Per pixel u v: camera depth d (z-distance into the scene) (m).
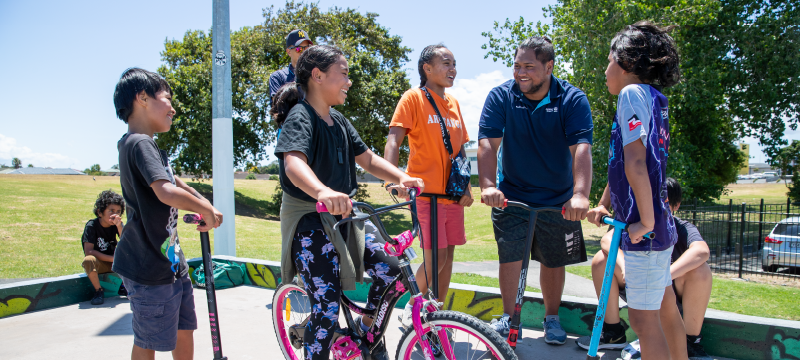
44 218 11.57
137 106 2.08
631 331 2.94
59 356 2.82
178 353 2.30
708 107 14.02
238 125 21.03
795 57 13.94
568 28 12.96
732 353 2.72
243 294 4.28
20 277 5.88
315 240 2.08
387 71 20.98
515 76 2.84
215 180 5.30
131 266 1.99
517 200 2.94
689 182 13.50
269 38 20.20
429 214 3.06
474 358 2.58
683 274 2.61
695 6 11.94
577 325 3.14
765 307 5.19
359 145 2.44
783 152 17.73
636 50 2.04
